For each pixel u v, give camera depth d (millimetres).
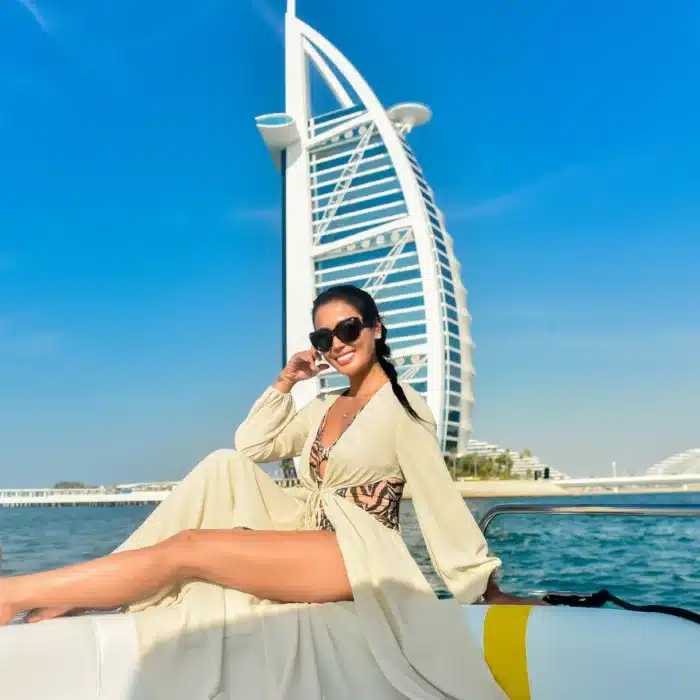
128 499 100875
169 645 1609
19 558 17094
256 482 2154
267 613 1714
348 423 2092
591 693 1478
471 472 104250
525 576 9250
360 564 1752
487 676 1597
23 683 1478
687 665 1406
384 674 1634
